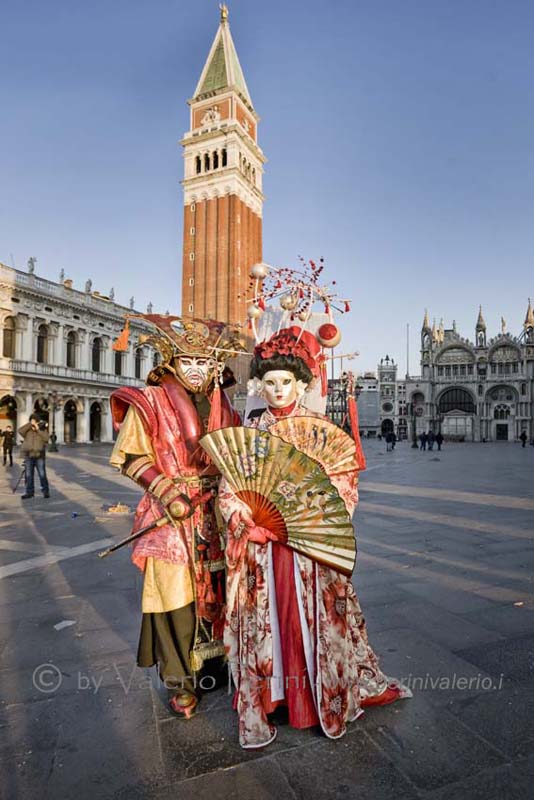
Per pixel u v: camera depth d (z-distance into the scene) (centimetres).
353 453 240
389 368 8750
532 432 7156
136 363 4691
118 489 1153
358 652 239
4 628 339
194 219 5503
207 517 259
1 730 224
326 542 213
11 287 3300
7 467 1852
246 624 223
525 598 390
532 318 7262
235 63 6000
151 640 239
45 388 3594
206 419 271
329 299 301
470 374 7594
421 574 457
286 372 242
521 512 806
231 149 5419
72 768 198
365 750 207
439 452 3328
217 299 5306
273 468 214
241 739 209
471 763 198
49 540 617
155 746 212
